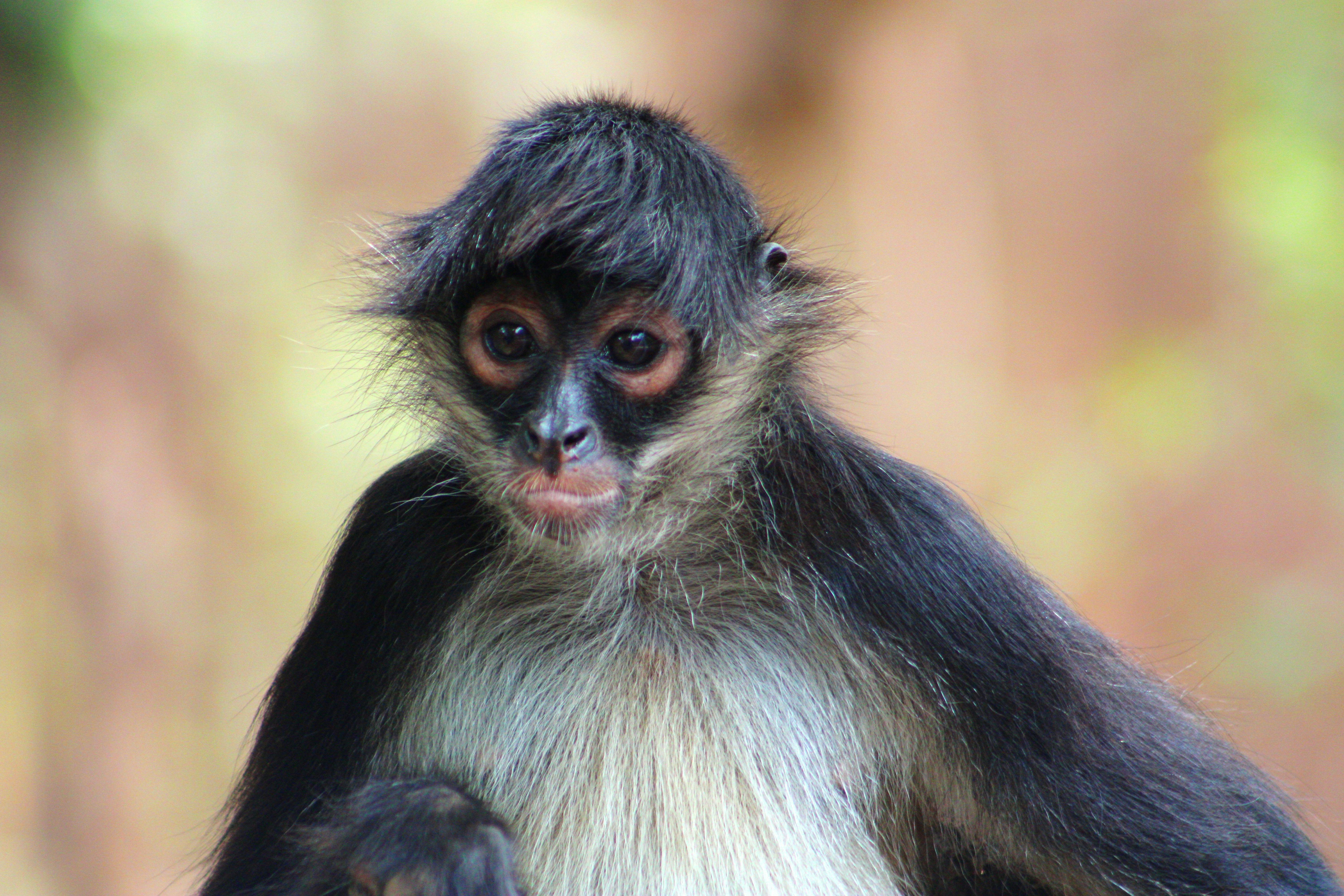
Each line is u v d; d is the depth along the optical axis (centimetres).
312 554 1916
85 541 1809
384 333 767
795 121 1919
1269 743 1750
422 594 715
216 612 1886
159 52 1920
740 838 696
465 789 694
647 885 693
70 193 1845
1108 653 721
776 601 717
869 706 703
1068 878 676
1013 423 1994
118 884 1770
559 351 666
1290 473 1916
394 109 2105
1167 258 2039
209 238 1959
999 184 2036
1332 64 1997
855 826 703
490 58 2117
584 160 659
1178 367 1977
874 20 1886
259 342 1978
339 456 1959
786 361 726
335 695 704
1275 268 1952
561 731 714
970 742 672
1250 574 1884
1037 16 2009
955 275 1952
